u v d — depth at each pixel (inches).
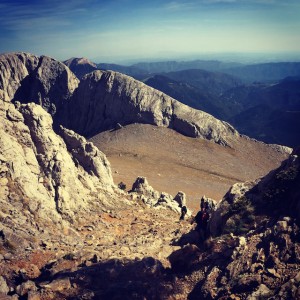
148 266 1053.8
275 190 1126.4
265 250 944.9
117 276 1048.2
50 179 1572.3
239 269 937.5
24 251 1204.5
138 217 1764.3
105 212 1713.8
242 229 1088.2
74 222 1519.4
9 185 1423.5
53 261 1170.6
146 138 4279.0
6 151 1476.4
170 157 3969.0
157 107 4571.9
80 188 1737.2
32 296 983.0
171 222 1797.5
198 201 2977.4
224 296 896.9
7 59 5762.8
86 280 1035.3
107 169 2085.4
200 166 3858.3
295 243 926.4
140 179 2345.0
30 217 1370.6
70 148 2027.6
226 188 3395.7
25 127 1616.6
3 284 1034.1
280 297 827.4
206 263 1015.6
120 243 1375.5
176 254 1097.4
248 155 4222.4
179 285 989.2
